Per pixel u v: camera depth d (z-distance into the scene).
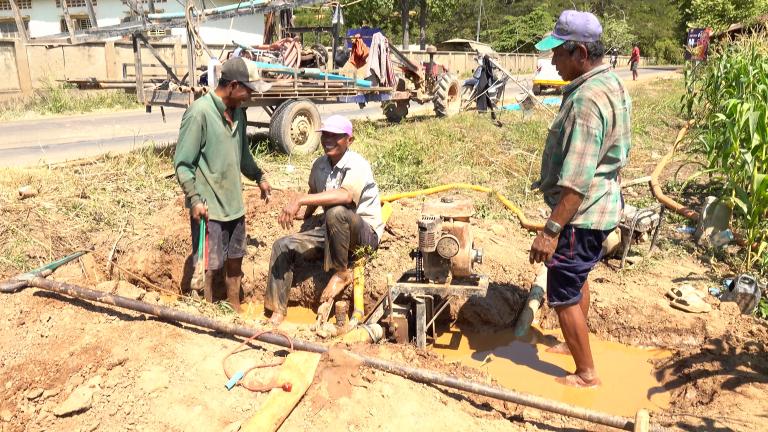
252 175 4.93
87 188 6.14
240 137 4.55
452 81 13.27
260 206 6.06
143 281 5.05
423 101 12.95
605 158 3.57
